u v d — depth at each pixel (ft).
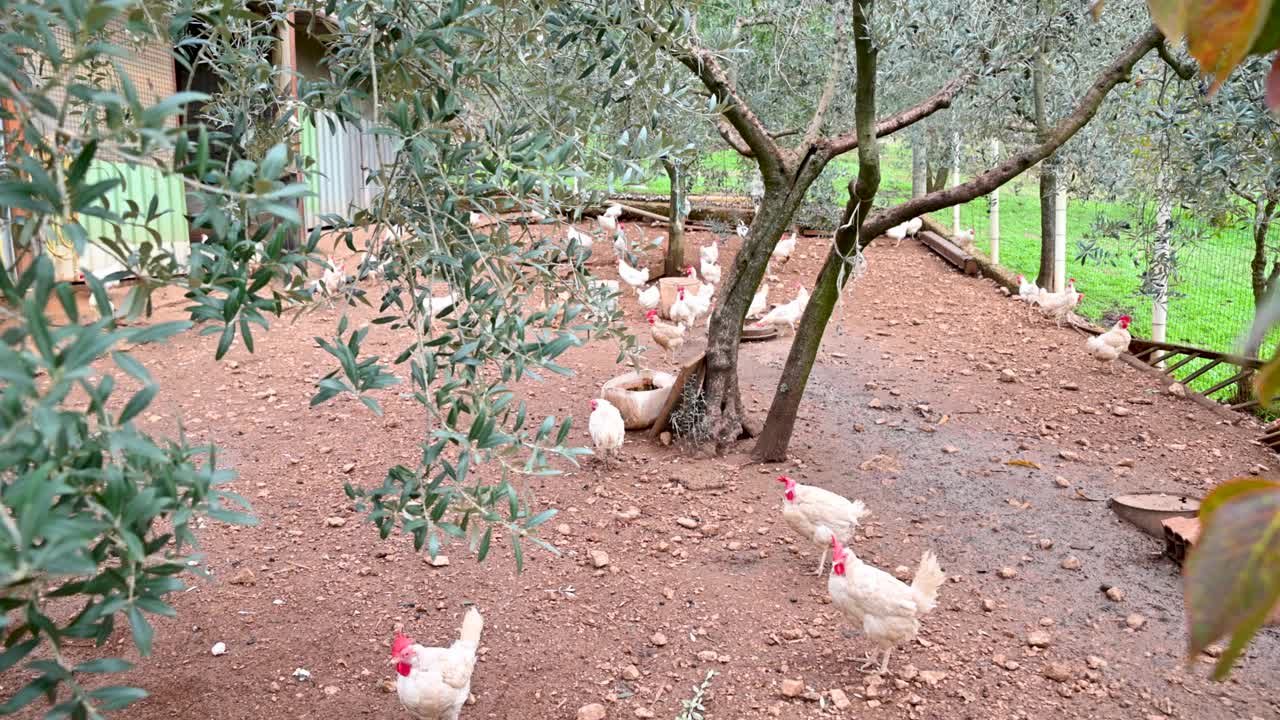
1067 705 13.84
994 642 15.58
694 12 14.15
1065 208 40.91
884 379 30.40
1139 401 28.53
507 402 9.81
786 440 23.26
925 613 14.10
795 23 24.63
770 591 17.20
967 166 39.09
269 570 17.49
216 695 13.76
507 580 17.38
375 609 16.30
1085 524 20.21
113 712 13.23
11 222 5.92
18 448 4.61
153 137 4.50
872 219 21.53
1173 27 1.70
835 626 16.03
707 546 18.93
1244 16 1.65
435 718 12.78
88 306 24.97
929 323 37.01
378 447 23.29
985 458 23.97
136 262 6.79
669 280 38.04
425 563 17.92
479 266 10.30
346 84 9.78
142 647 5.77
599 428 22.27
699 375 23.99
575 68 13.07
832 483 22.21
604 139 12.02
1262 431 26.04
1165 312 34.01
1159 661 15.03
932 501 21.30
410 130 8.93
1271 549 1.45
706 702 13.89
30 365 4.16
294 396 26.37
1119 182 27.81
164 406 24.99
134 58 6.02
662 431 24.43
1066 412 27.55
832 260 21.94
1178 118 21.06
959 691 14.12
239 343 30.14
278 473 21.74
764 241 23.21
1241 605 1.46
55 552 4.03
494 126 10.04
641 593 17.03
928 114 21.38
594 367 30.14
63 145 5.50
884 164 60.08
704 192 46.06
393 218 10.30
